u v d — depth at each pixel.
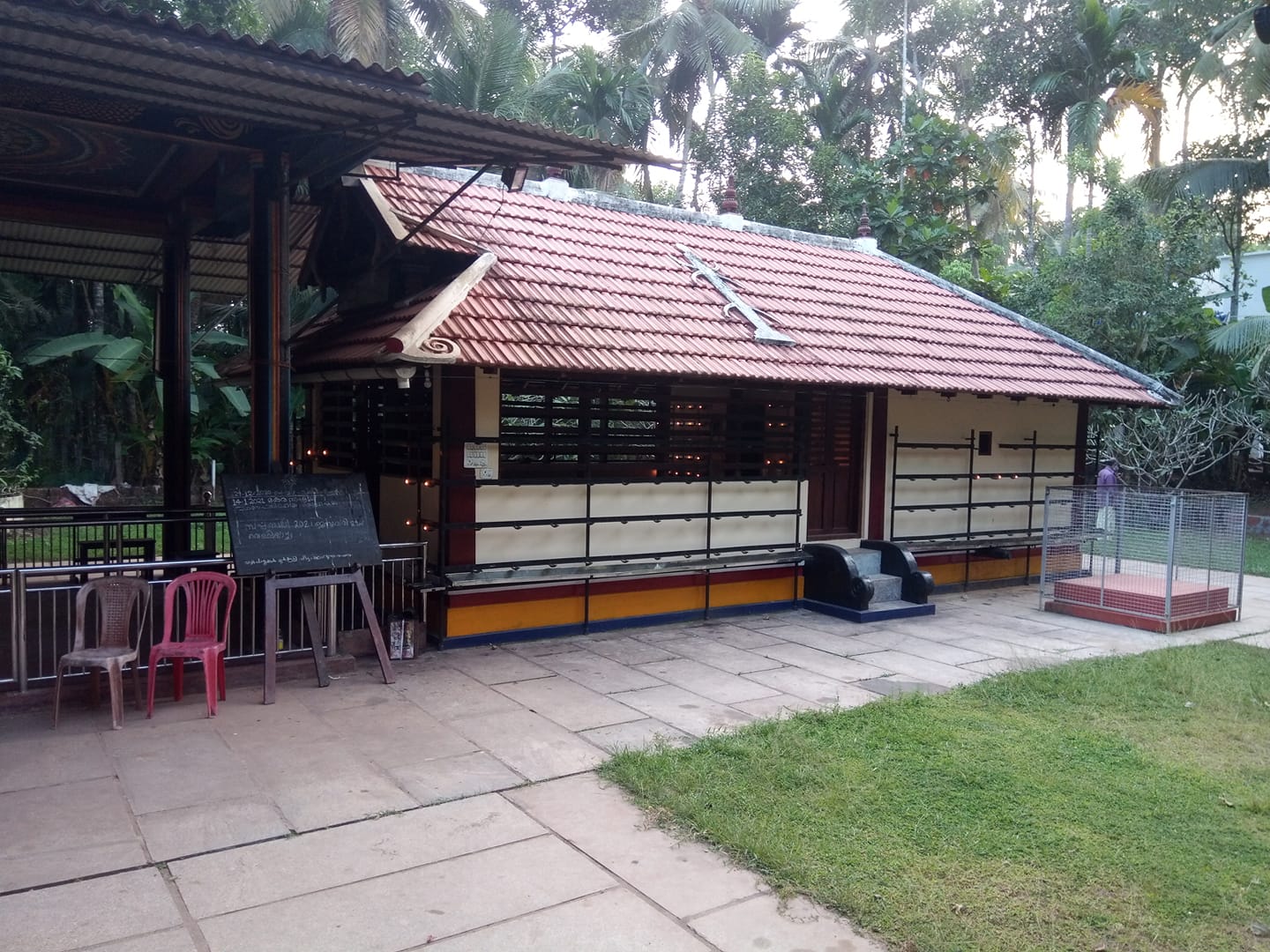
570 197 11.38
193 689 6.57
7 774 5.04
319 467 11.09
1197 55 24.36
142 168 8.23
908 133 21.78
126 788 4.88
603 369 7.68
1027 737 6.00
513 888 3.93
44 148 7.55
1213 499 10.29
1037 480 12.52
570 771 5.28
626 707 6.53
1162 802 4.97
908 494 11.27
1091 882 4.05
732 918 3.73
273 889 3.88
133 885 3.88
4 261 10.79
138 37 4.85
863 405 10.92
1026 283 19.38
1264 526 18.80
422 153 7.35
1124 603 9.93
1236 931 3.70
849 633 9.14
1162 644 8.99
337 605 8.03
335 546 6.95
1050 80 25.22
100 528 12.98
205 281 11.81
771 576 10.10
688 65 27.27
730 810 4.70
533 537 8.42
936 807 4.81
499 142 6.65
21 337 16.94
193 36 5.02
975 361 11.07
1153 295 17.17
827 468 10.71
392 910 3.73
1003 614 10.37
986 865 4.18
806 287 11.55
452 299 7.59
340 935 3.54
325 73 5.52
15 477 14.93
